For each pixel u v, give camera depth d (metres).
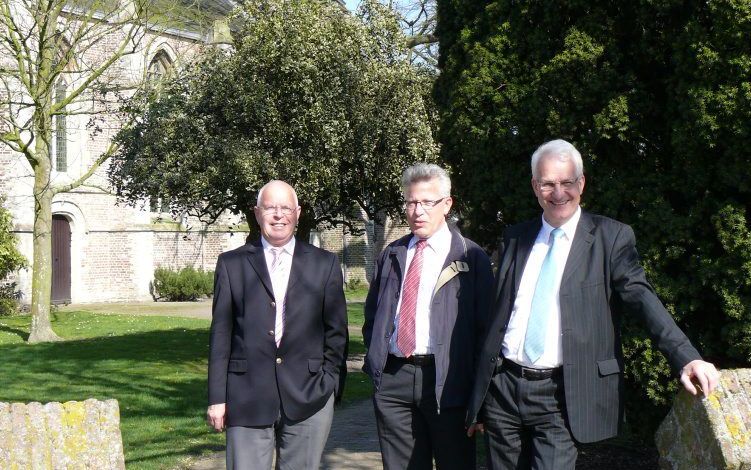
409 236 4.55
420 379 4.18
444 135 6.71
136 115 14.62
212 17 18.92
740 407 3.63
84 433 3.60
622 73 5.62
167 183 12.55
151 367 12.76
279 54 11.95
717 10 4.82
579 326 3.54
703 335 5.31
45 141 16.89
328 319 4.33
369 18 13.12
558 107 5.75
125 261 29.14
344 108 11.97
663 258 5.33
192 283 29.86
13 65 21.66
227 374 4.20
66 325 19.59
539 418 3.61
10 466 3.40
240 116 12.20
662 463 3.96
